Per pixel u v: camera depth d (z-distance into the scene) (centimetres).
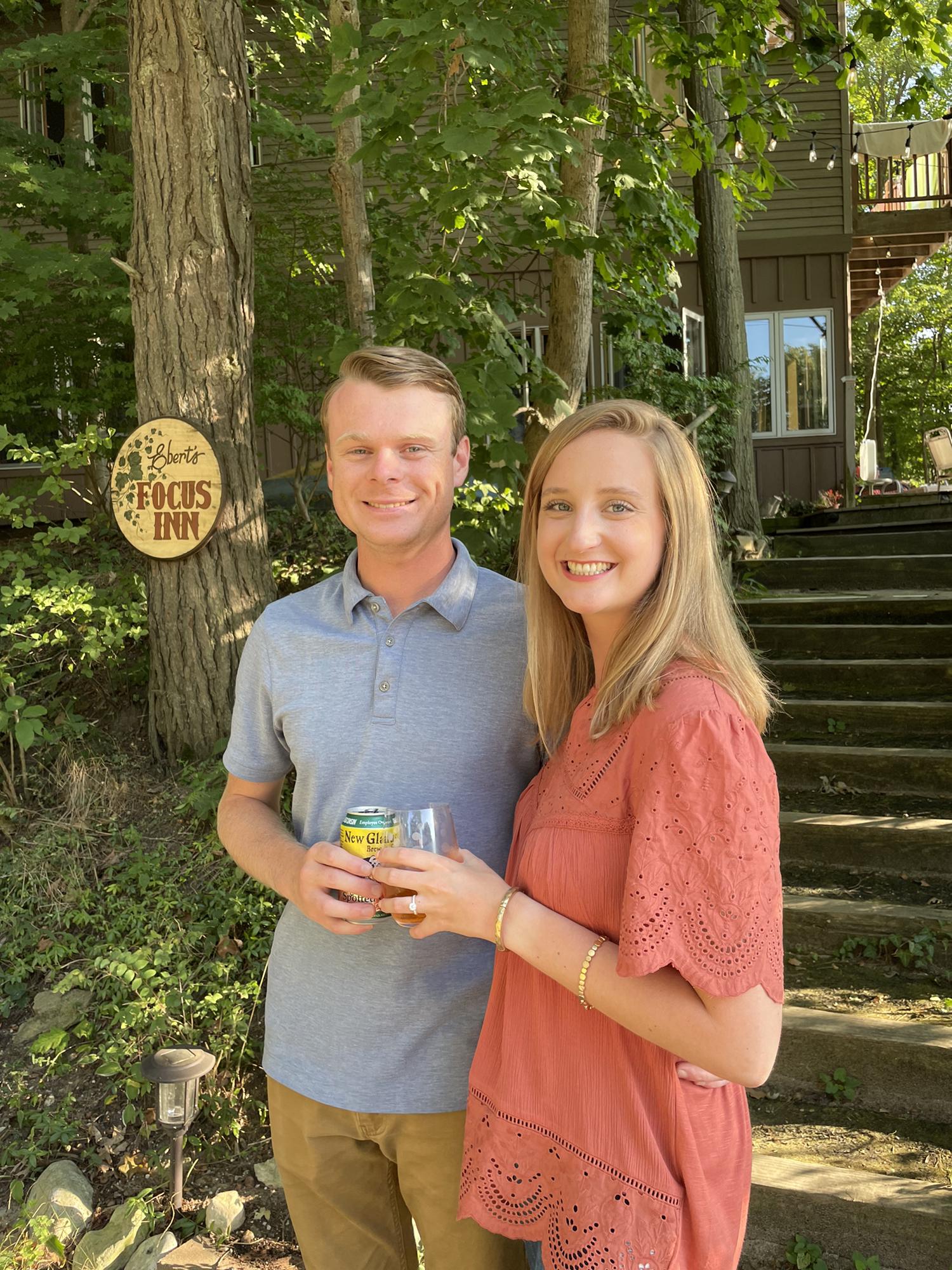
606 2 525
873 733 473
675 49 591
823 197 1131
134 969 351
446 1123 167
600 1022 135
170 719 461
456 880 137
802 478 1171
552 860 137
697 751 122
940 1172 260
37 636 461
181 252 452
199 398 456
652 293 645
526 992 143
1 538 735
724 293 870
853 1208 249
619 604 140
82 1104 328
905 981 331
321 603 184
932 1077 287
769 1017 120
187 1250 275
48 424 660
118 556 587
